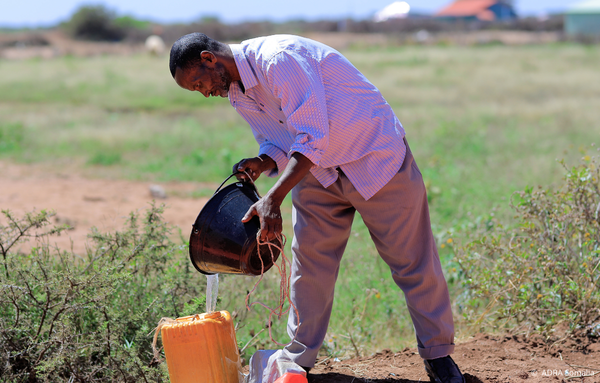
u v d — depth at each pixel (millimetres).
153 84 35000
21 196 11719
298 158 3729
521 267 5438
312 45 3951
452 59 48812
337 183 4211
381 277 6824
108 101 29109
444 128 18578
